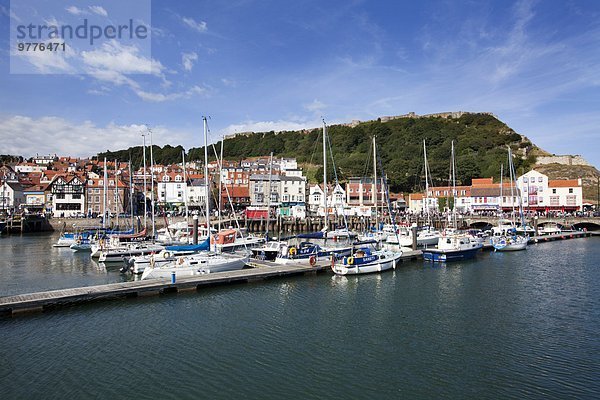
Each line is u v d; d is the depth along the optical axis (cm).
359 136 17738
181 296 2972
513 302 2911
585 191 11681
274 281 3488
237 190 12069
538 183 10238
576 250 5619
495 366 1878
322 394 1638
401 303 2883
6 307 2456
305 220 9019
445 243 4838
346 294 3114
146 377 1766
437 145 15962
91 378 1752
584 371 1819
